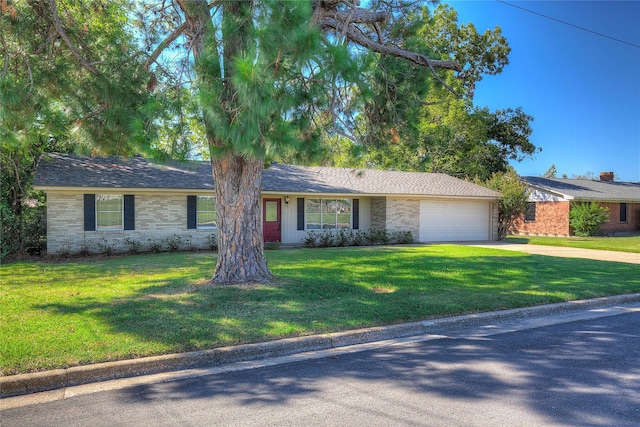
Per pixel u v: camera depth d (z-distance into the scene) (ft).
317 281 31.53
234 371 16.98
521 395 14.37
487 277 35.42
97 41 31.30
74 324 20.84
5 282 32.04
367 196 70.95
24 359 16.42
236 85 19.33
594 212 86.89
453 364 17.51
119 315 22.45
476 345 20.20
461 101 101.60
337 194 66.08
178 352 17.84
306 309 24.12
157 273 35.96
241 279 29.81
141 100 28.35
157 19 33.40
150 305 24.48
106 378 16.22
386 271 37.50
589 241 76.54
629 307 28.89
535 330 22.97
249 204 30.09
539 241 76.33
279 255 49.60
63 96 29.40
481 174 109.81
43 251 52.13
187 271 36.88
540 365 17.31
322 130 28.71
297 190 63.10
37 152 55.36
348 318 22.74
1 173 50.67
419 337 21.72
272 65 20.92
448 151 105.60
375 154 35.70
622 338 21.27
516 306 26.58
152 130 24.08
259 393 14.73
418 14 32.65
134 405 13.84
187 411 13.35
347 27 28.73
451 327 23.47
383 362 17.89
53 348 17.57
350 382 15.66
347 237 68.39
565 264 43.88
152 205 55.88
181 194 57.47
